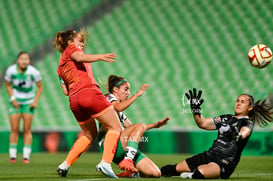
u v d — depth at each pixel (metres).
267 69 63.78
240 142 20.69
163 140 47.78
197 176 20.00
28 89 35.44
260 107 21.78
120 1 79.81
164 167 21.73
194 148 47.00
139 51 71.81
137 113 61.59
